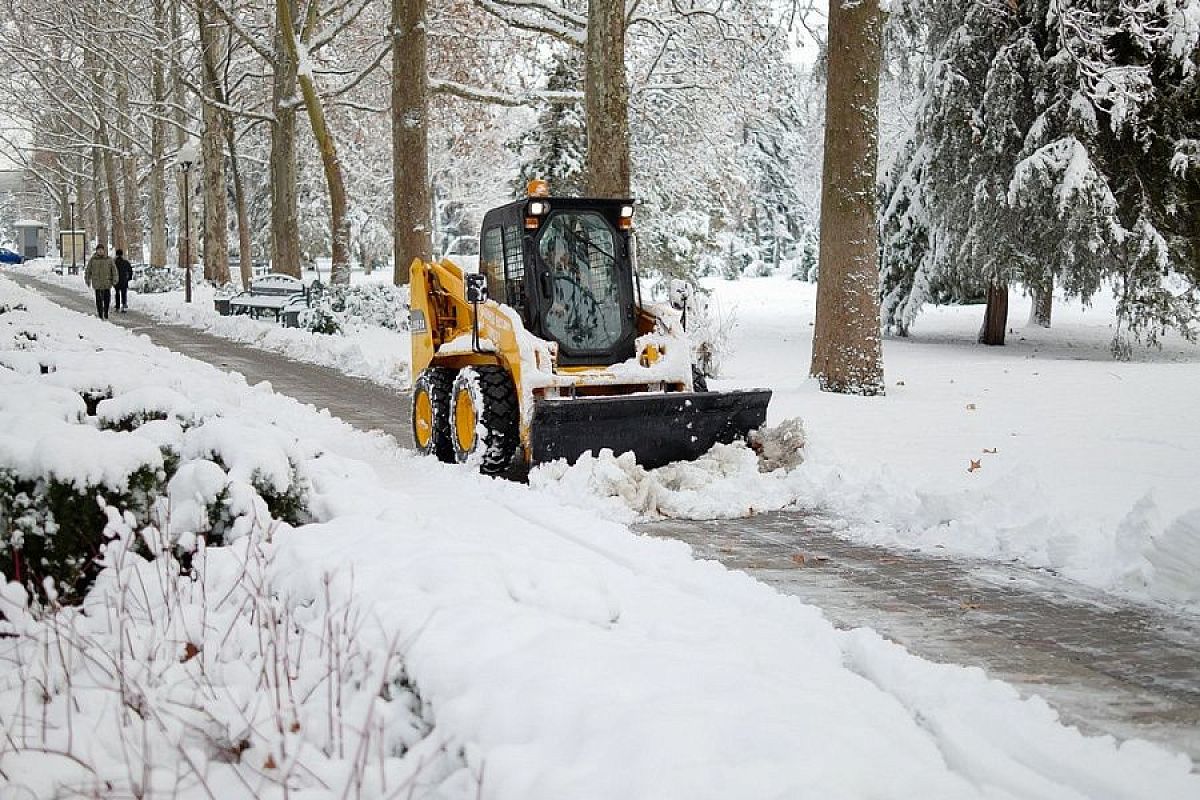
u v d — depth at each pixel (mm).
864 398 13297
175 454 5715
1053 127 19750
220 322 25281
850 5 13273
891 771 3064
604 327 9289
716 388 14398
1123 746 3664
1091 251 19344
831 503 7941
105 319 26594
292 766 3295
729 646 4180
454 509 7395
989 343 23266
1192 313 19766
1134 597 5707
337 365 18281
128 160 52844
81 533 5008
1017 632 5152
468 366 9289
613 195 17078
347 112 42094
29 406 6066
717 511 7715
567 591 4523
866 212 13656
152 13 42625
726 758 3002
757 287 50844
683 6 25453
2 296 18812
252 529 5016
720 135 31047
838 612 5469
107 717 3707
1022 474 7152
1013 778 3342
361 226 60562
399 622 4012
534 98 26344
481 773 2965
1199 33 18312
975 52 21141
